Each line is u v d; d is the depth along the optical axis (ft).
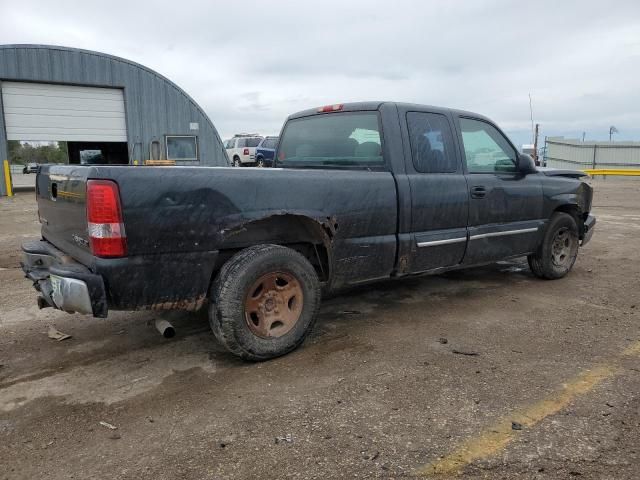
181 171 10.77
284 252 12.23
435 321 15.28
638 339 13.67
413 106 15.34
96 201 9.95
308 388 10.94
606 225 36.19
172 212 10.63
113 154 72.28
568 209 20.59
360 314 15.98
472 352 12.80
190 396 10.71
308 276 12.67
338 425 9.45
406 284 19.67
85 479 8.05
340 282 13.58
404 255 14.53
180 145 72.13
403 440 8.93
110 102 67.77
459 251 15.99
